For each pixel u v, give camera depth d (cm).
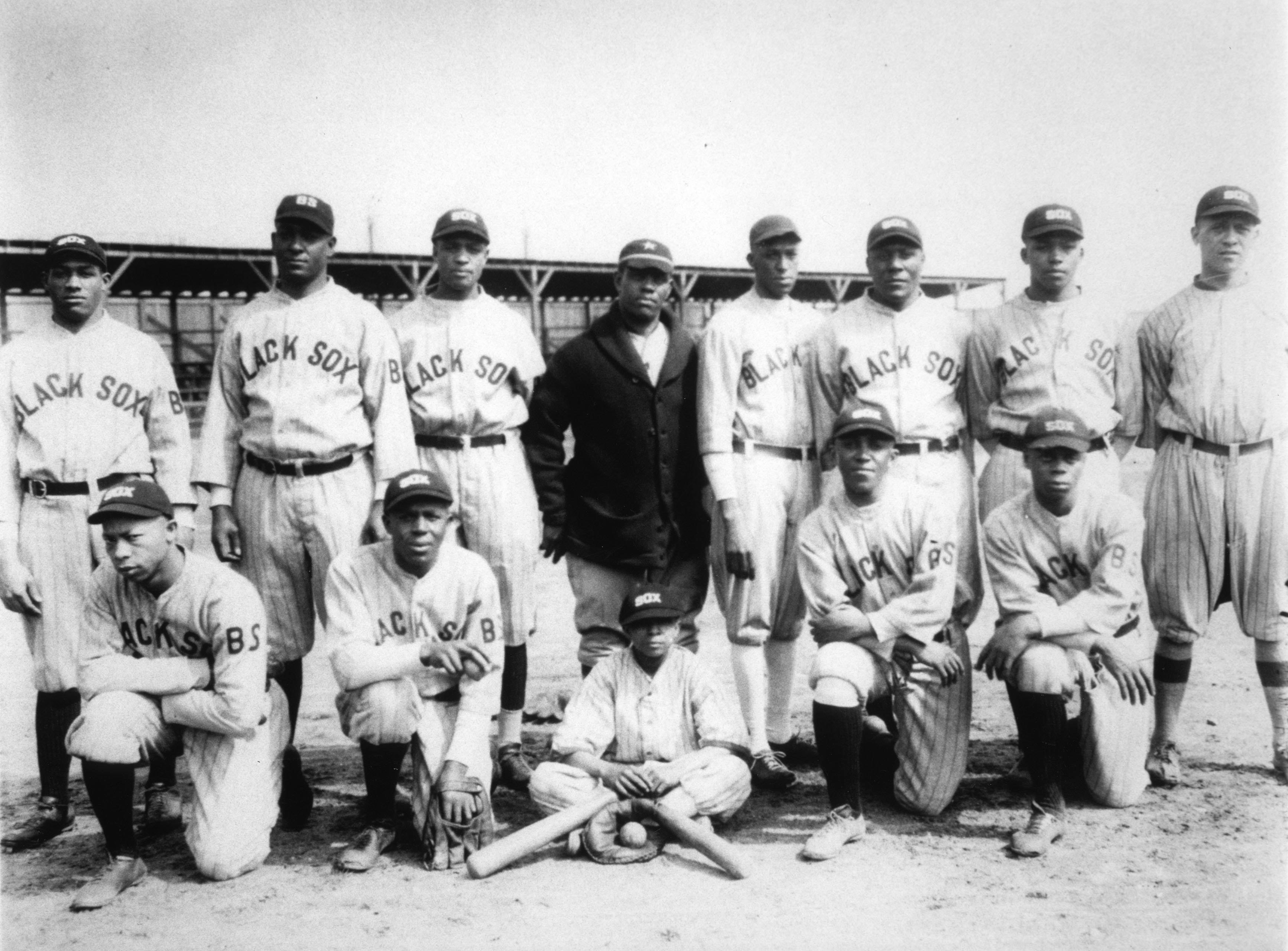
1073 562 363
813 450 422
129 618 335
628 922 293
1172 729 396
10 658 644
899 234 393
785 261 413
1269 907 293
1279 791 380
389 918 298
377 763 345
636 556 414
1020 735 351
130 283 1777
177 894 318
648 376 414
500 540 409
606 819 340
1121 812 365
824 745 342
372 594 354
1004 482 394
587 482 423
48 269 375
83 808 401
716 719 362
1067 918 289
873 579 361
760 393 410
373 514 386
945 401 401
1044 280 394
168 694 324
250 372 382
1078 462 349
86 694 329
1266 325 385
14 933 293
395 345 392
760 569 410
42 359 375
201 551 831
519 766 415
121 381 380
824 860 331
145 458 388
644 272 405
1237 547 387
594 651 426
